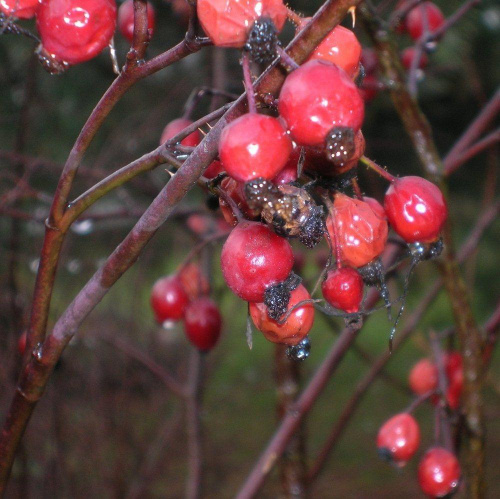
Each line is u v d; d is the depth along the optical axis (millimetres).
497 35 546
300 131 188
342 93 187
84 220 374
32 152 502
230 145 189
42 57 207
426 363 341
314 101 186
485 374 303
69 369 535
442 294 1176
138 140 522
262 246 209
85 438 541
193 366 481
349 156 187
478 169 669
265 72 197
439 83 576
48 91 517
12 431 235
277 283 210
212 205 241
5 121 502
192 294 355
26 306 493
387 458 304
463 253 399
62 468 508
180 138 210
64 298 523
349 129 187
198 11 192
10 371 457
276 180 212
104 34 206
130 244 215
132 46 207
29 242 506
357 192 224
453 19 330
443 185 295
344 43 201
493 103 342
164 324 354
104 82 527
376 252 220
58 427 506
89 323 494
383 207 226
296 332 214
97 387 539
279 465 430
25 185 364
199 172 204
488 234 712
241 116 192
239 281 210
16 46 494
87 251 533
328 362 372
